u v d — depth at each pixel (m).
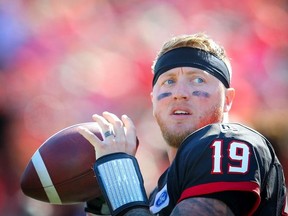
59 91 30.00
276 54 36.88
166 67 9.66
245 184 8.05
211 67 9.60
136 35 35.34
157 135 27.50
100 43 34.16
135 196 8.70
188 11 37.78
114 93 31.12
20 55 31.36
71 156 9.84
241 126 8.93
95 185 9.91
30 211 22.77
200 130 8.82
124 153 9.02
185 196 8.19
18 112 28.48
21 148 27.55
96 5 35.72
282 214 8.88
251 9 39.00
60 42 33.06
